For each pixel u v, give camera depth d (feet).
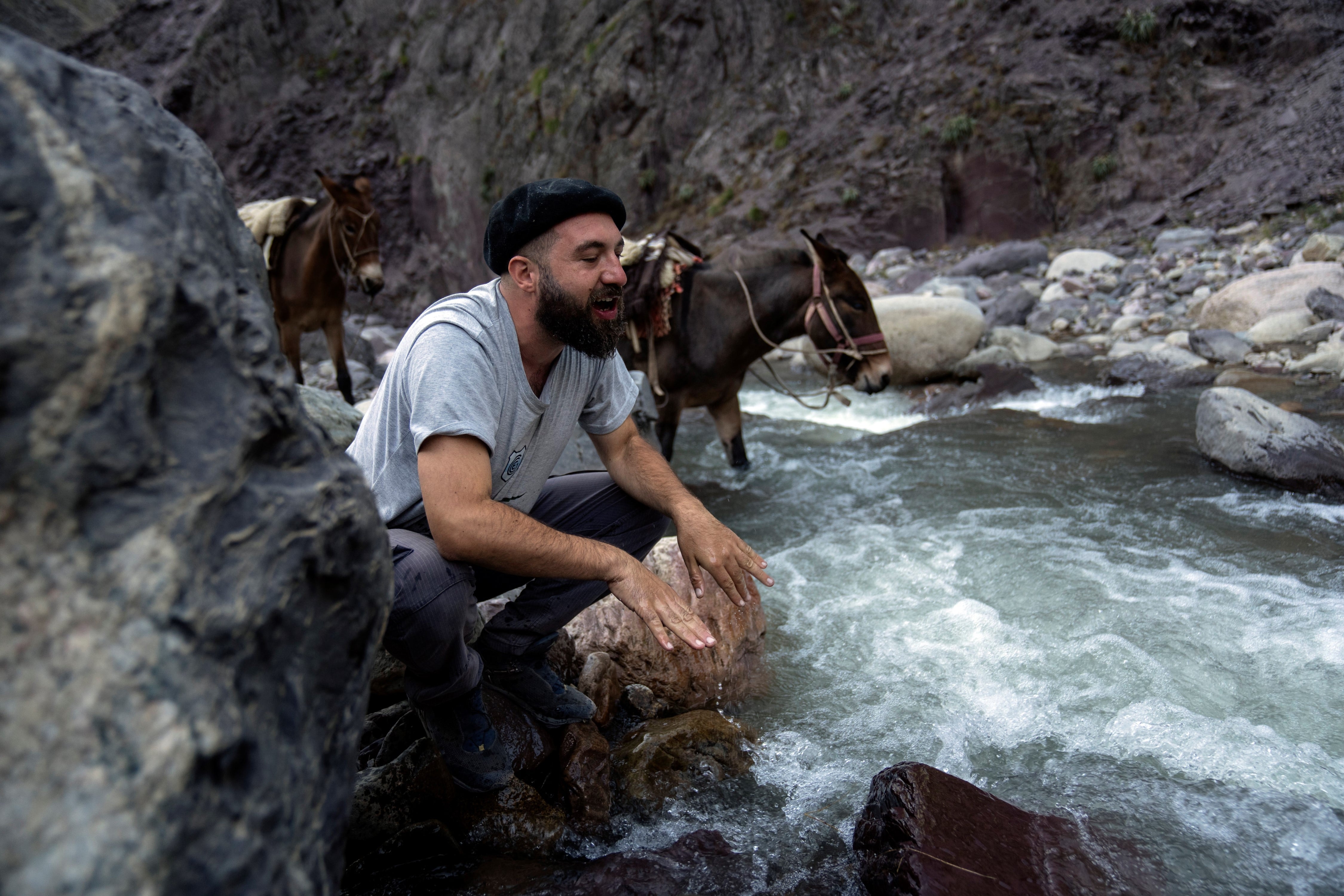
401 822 6.14
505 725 6.76
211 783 2.59
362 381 27.25
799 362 28.48
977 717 7.82
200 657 2.64
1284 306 24.56
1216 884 5.63
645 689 7.97
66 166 2.59
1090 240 40.68
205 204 3.26
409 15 66.23
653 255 15.06
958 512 13.21
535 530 5.64
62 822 2.25
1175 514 12.50
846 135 50.52
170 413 2.79
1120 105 45.09
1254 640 8.79
